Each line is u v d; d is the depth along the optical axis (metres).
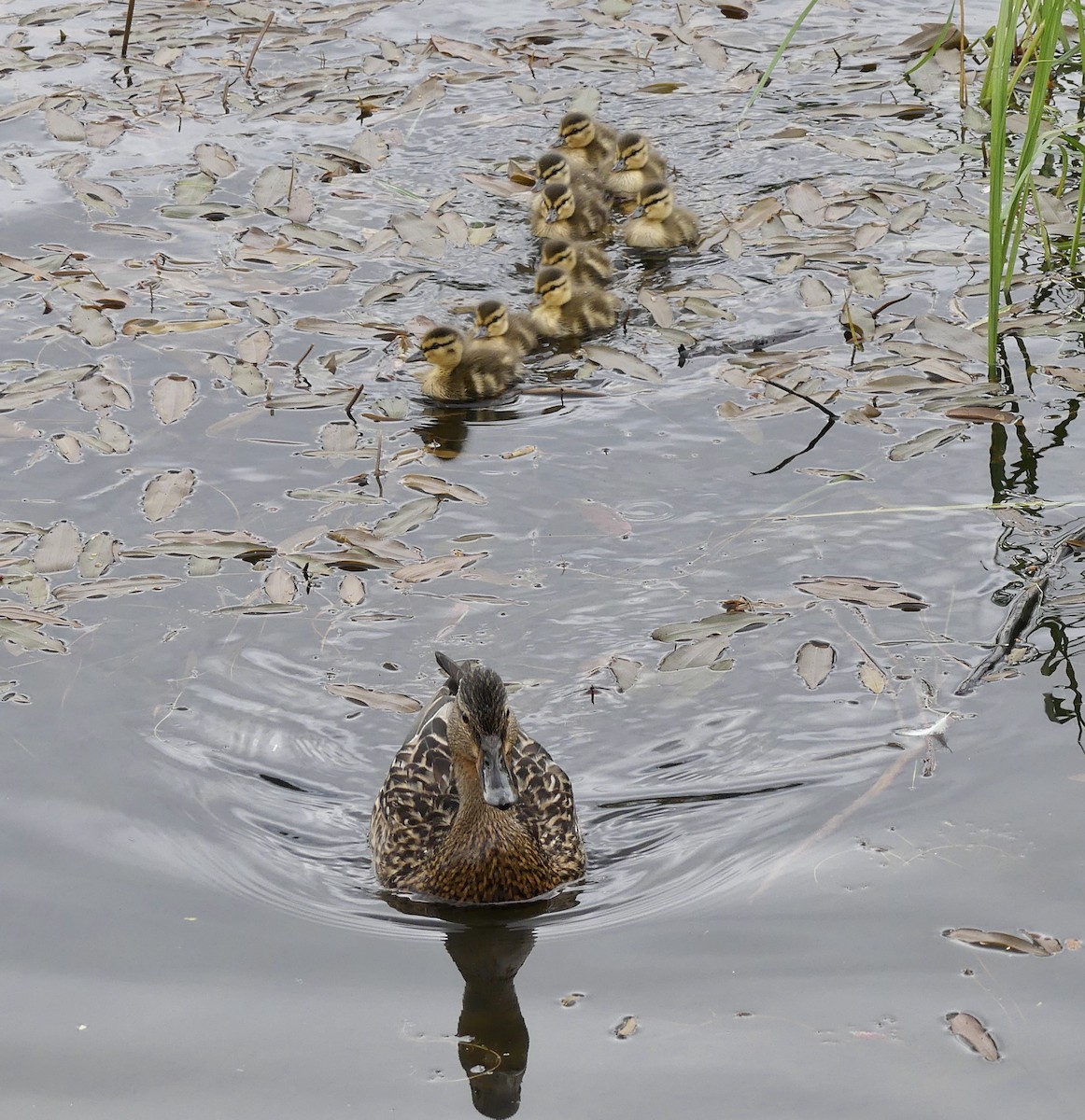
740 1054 5.32
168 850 6.39
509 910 6.23
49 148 13.13
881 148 13.06
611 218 12.78
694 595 8.02
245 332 10.62
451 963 5.89
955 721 7.04
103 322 10.60
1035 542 8.34
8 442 9.32
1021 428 9.43
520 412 9.88
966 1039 5.32
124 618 7.82
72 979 5.68
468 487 8.97
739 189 12.77
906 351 10.26
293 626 7.80
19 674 7.37
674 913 6.08
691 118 13.95
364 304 11.03
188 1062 5.32
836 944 5.80
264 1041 5.43
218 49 15.10
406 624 7.83
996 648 7.52
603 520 8.66
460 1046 5.41
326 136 13.49
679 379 10.16
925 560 8.23
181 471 9.05
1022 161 9.88
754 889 6.14
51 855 6.30
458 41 15.15
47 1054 5.34
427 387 10.03
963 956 5.69
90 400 9.70
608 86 14.48
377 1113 5.11
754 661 7.54
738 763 6.93
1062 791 6.52
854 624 7.75
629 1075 5.25
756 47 15.23
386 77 14.57
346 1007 5.61
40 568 8.12
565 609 7.95
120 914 6.02
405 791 6.59
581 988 5.69
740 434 9.48
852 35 15.37
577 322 10.84
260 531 8.54
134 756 6.90
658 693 7.36
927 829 6.37
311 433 9.54
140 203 12.31
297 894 6.26
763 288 11.25
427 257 11.76
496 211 12.55
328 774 6.93
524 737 6.80
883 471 9.04
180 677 7.42
